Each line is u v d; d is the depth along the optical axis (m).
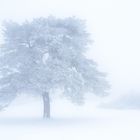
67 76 32.38
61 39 34.38
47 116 35.50
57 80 32.50
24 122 32.50
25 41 35.03
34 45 34.62
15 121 33.72
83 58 36.03
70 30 36.38
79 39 35.47
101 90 35.59
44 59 35.09
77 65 35.53
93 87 35.38
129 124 29.70
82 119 35.50
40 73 32.12
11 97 34.22
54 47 34.38
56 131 25.20
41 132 24.58
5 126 28.95
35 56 33.81
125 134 22.88
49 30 34.31
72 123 31.11
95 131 24.95
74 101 34.28
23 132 24.70
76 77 32.97
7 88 34.09
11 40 34.81
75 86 32.69
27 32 34.53
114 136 21.97
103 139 20.77
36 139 21.05
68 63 34.38
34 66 33.62
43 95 35.44
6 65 34.38
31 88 33.78
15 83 33.41
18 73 34.22
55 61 33.12
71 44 35.50
